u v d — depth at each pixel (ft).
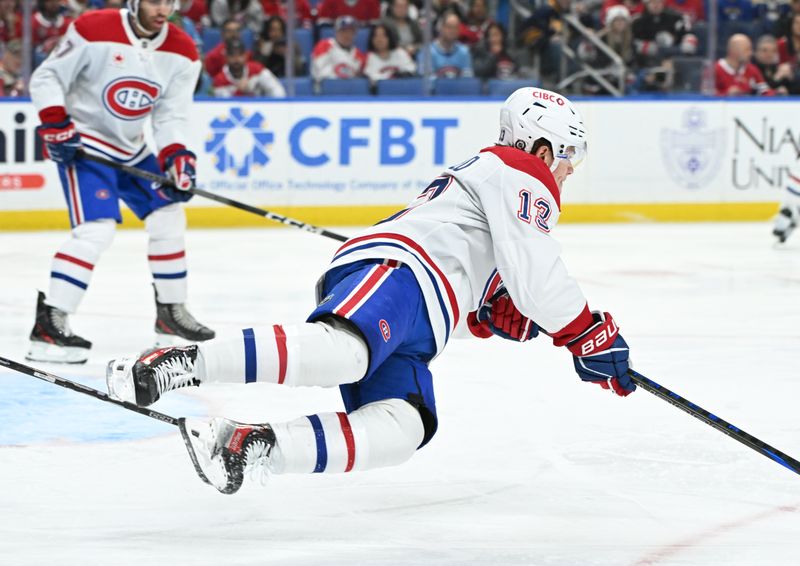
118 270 91.66
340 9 127.95
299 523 34.19
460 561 31.19
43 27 116.16
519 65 129.29
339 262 32.27
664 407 49.49
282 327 29.76
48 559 30.94
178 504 35.86
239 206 59.06
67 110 60.08
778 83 134.10
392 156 124.98
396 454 30.50
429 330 31.81
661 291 83.92
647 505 36.27
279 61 123.75
